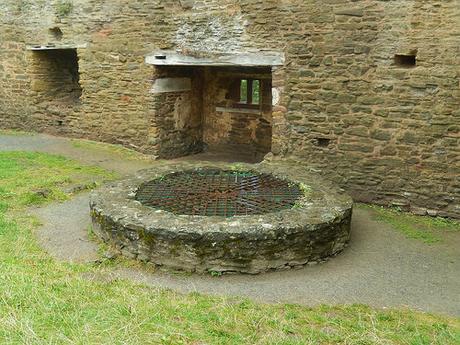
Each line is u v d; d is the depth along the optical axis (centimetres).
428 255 514
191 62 835
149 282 434
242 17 765
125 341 302
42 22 1027
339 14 676
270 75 902
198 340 318
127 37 905
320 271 468
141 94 910
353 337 334
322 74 705
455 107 618
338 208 510
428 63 627
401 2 632
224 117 984
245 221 467
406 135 656
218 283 437
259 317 359
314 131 727
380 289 433
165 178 625
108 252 486
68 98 1123
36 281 388
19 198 640
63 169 802
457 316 388
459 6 597
